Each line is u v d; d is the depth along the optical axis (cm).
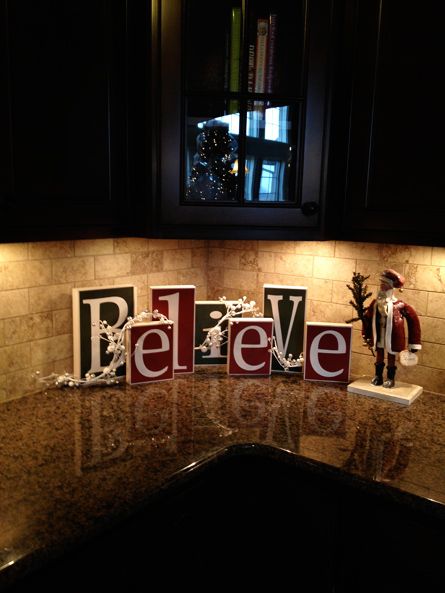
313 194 142
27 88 112
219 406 148
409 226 133
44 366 156
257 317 175
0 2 104
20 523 93
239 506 137
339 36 137
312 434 132
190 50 135
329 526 123
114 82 130
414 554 112
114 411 143
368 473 113
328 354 167
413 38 126
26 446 123
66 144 121
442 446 127
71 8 118
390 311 153
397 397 152
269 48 138
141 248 179
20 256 145
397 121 131
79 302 154
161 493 106
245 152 141
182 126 136
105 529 96
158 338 164
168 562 117
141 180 138
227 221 142
